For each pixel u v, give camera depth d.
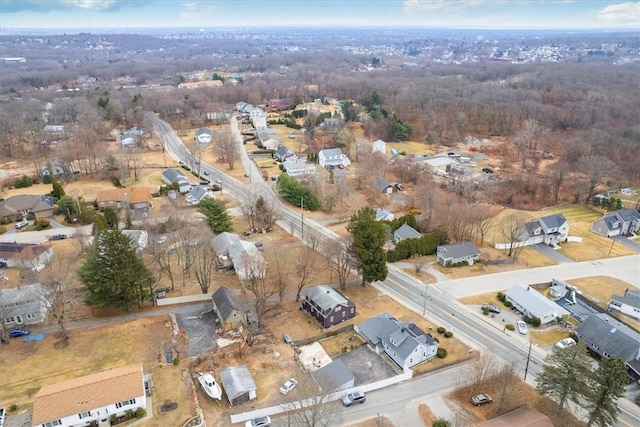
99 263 57.50
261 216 88.56
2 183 107.62
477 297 67.56
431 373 52.41
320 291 62.34
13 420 43.69
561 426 45.00
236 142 141.62
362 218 65.25
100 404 43.12
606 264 79.50
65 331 56.03
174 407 45.34
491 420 43.19
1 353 52.72
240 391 46.19
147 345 54.53
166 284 67.88
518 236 81.69
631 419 46.44
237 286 67.88
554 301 66.81
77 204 91.25
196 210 94.12
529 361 54.44
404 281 71.50
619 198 110.12
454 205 87.25
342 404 47.34
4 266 72.00
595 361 54.97
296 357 53.69
